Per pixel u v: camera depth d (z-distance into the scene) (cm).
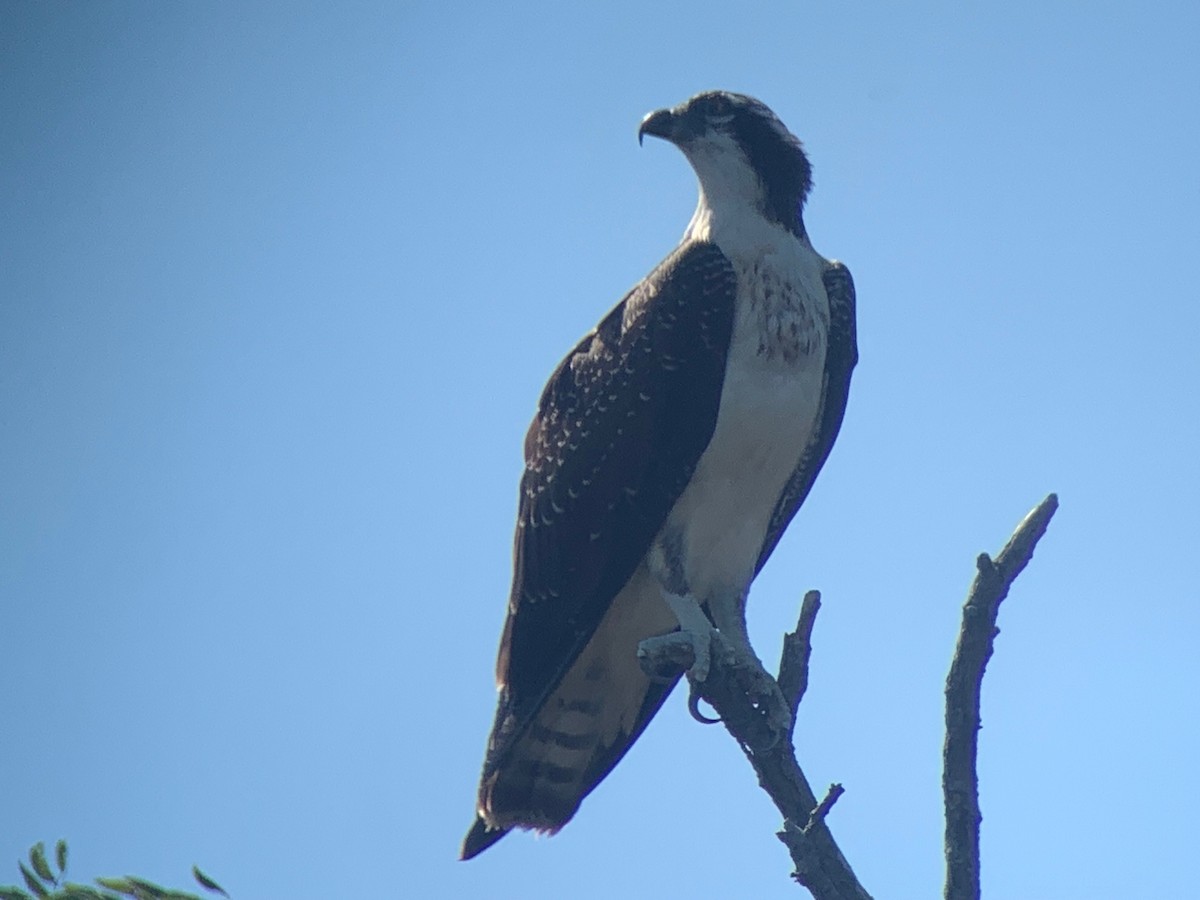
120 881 745
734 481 1155
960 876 758
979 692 771
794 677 959
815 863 802
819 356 1149
